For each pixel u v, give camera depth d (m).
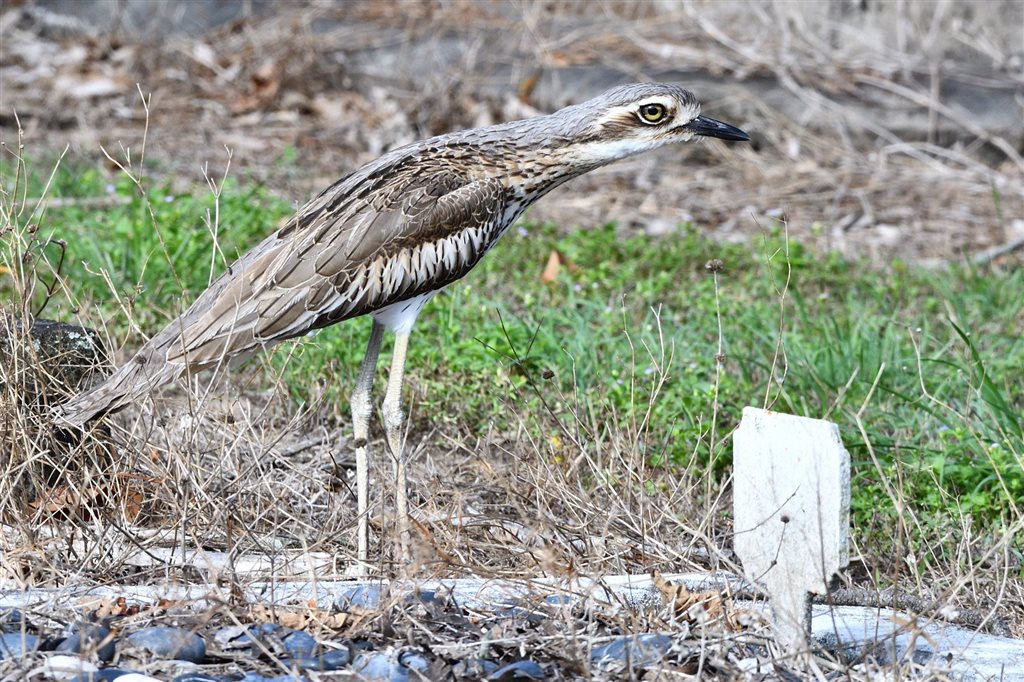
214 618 7.84
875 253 18.33
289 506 10.08
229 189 16.94
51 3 25.23
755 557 8.09
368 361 10.16
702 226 19.25
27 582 8.20
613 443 10.30
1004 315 15.39
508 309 14.45
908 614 8.49
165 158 20.17
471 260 10.22
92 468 9.70
